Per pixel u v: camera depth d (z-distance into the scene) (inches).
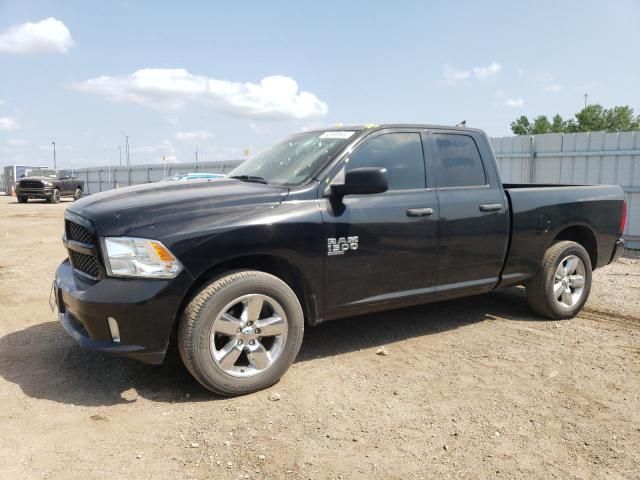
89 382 150.6
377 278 166.9
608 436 123.2
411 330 201.0
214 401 139.8
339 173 161.5
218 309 137.6
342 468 109.7
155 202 143.8
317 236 152.7
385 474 107.8
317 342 186.9
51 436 120.6
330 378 155.3
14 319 211.2
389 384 151.3
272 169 176.2
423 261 175.5
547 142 439.5
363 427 126.4
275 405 137.6
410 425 127.6
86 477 105.4
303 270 152.0
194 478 105.8
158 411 133.7
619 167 402.3
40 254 383.9
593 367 164.9
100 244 134.4
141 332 132.7
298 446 117.7
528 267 205.3
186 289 135.1
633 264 344.2
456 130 192.1
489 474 108.1
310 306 157.9
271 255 146.6
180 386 148.7
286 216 148.3
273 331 147.3
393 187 172.1
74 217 147.9
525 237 201.3
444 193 181.5
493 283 197.6
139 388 146.9
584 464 112.0
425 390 147.3
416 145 180.2
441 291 183.3
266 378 146.1
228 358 140.0
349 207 160.1
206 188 157.8
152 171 1449.3
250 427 125.9
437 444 119.3
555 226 209.8
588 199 221.6
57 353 172.7
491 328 204.4
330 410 134.9
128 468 108.7
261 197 149.5
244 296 141.3
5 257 369.1
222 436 121.7
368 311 170.4
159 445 117.6
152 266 132.4
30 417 129.3
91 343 135.5
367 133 171.3
